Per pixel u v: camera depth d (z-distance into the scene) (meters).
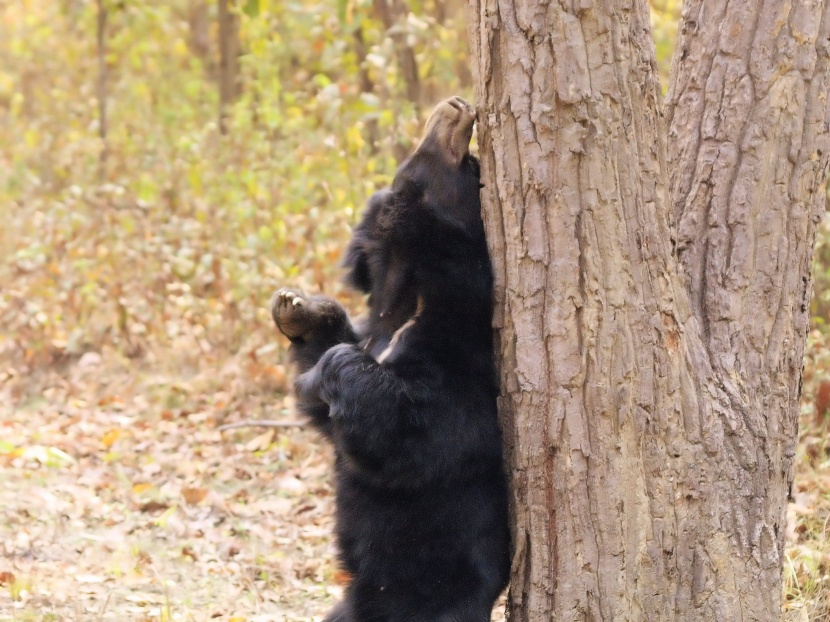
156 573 11.01
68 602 9.93
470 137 7.46
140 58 29.52
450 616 7.41
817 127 7.16
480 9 6.80
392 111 16.83
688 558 6.77
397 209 7.68
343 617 8.05
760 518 6.94
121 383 17.25
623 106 6.49
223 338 17.47
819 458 12.41
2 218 23.16
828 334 13.98
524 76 6.57
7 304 19.39
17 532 11.78
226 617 9.95
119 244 19.03
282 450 14.73
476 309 7.35
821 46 7.15
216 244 18.59
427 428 7.17
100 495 13.41
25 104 31.84
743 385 7.00
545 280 6.69
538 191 6.62
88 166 24.70
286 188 18.22
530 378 6.80
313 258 16.80
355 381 7.15
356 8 17.36
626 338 6.60
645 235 6.62
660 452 6.70
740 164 7.14
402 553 7.54
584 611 6.74
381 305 7.88
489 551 7.41
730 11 7.28
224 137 21.36
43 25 34.19
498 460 7.38
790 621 8.91
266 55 21.61
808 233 7.21
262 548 11.96
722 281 7.10
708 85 7.32
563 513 6.76
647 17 6.62
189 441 15.23
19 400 17.09
